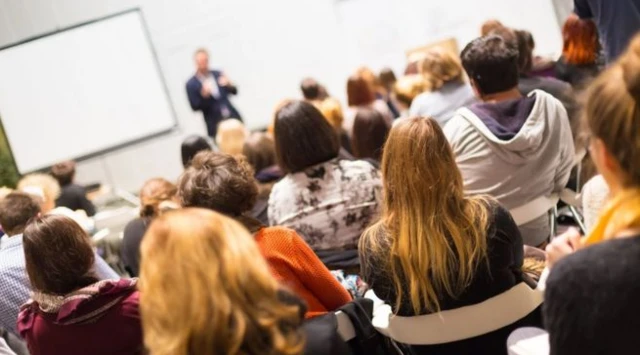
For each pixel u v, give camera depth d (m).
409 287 1.99
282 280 2.14
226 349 1.19
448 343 2.05
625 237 1.15
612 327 1.12
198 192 2.12
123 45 7.83
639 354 1.12
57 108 7.79
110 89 7.86
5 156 7.75
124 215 5.82
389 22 8.16
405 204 1.95
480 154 2.63
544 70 4.07
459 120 2.68
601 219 1.20
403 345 2.20
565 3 8.02
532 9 8.08
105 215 5.84
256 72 8.20
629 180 1.15
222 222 1.28
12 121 7.75
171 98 8.12
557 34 8.11
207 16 8.08
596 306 1.13
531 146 2.57
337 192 2.63
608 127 1.13
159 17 8.03
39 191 3.67
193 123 8.16
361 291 2.57
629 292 1.11
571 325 1.15
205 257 1.22
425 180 1.93
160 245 1.25
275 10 8.13
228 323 1.19
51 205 3.76
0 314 2.75
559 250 1.40
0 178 7.75
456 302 1.97
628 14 3.37
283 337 1.23
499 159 2.61
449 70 4.00
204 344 1.19
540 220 2.72
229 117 7.65
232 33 8.12
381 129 3.76
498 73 2.69
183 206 2.15
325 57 8.23
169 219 1.28
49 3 7.93
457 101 4.00
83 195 5.59
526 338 1.64
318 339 1.68
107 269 2.78
